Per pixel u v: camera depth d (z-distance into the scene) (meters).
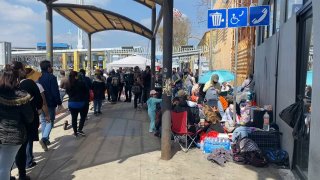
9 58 7.81
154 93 10.93
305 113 6.40
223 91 13.21
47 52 12.52
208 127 9.09
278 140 8.17
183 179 6.55
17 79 5.16
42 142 8.32
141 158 7.86
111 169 7.08
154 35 17.66
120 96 21.48
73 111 9.94
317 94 5.19
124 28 18.50
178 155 8.12
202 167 7.28
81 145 9.05
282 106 8.25
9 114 5.01
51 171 6.91
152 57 18.23
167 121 7.71
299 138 6.41
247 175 6.85
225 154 7.75
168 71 7.71
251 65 17.12
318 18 5.28
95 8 13.76
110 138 9.92
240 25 9.61
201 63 28.06
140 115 14.64
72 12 14.29
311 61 6.45
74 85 9.81
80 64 44.69
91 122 12.76
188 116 8.75
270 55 10.25
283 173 7.02
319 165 5.01
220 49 34.59
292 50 7.37
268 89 10.52
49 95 8.55
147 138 9.97
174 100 9.13
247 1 17.27
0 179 5.03
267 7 9.50
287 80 7.80
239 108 10.98
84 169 7.06
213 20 9.66
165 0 7.64
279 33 8.94
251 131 8.27
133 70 21.16
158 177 6.64
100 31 20.14
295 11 7.65
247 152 7.57
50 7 12.50
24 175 6.20
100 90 14.70
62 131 10.82
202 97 12.05
